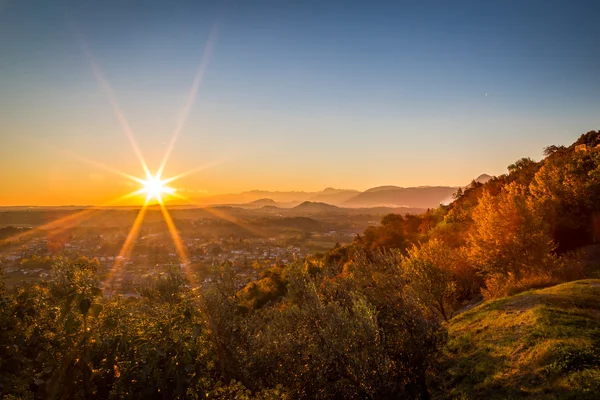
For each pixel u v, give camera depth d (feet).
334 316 31.78
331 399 28.99
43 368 17.47
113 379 19.49
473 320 47.88
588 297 43.04
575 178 88.79
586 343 31.42
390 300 35.12
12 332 17.01
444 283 58.39
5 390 15.92
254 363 32.07
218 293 33.09
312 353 31.07
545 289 51.80
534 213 68.18
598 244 77.56
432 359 33.19
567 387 26.89
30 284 19.01
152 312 22.71
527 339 35.99
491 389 30.91
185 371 19.03
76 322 17.71
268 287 129.39
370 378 28.17
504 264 64.85
